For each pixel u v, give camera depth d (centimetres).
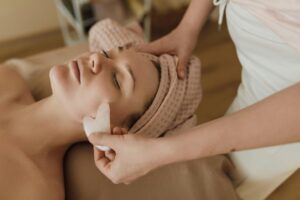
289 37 65
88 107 80
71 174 88
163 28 187
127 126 86
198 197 86
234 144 57
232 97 167
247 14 74
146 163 61
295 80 72
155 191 86
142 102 84
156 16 183
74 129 87
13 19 172
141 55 89
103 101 80
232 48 187
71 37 179
